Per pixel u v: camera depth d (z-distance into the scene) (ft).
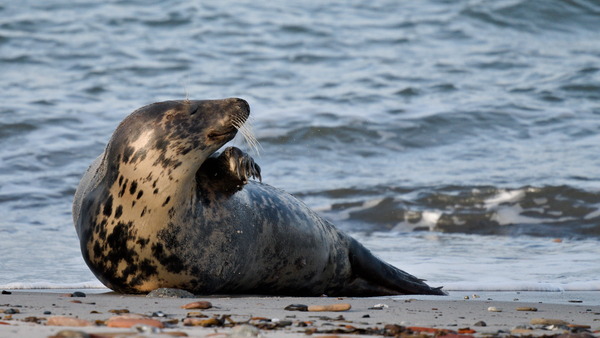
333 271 96.63
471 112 205.77
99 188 82.84
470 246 133.08
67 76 236.84
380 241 138.10
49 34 267.59
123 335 50.60
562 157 179.63
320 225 94.58
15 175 171.73
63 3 296.10
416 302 80.18
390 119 201.87
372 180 170.19
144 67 243.40
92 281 98.32
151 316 62.90
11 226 140.87
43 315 63.26
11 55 248.93
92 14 287.28
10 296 77.25
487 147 190.19
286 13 293.43
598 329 62.34
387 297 95.30
